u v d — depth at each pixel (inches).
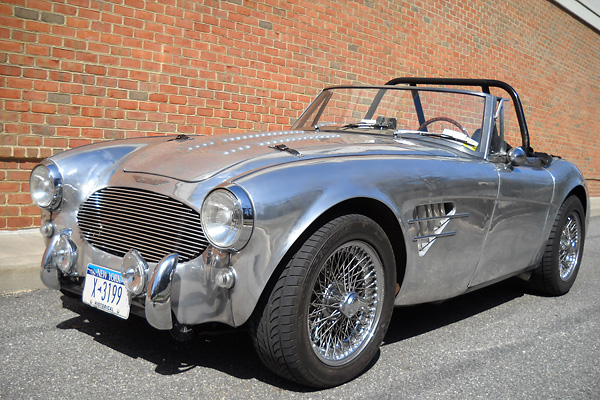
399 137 131.6
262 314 85.9
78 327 112.1
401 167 103.1
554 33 427.2
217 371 96.0
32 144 168.9
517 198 131.0
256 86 225.3
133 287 86.9
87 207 100.2
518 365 108.2
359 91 145.6
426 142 129.0
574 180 159.6
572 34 450.6
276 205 82.8
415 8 299.3
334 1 253.6
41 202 103.9
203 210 82.7
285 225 83.4
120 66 185.0
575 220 164.6
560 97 444.8
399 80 157.9
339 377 92.7
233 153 99.5
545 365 109.0
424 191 104.1
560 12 431.8
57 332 108.9
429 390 94.6
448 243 111.7
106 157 108.9
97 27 178.7
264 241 82.1
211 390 89.0
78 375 91.1
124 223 94.0
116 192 96.4
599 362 112.1
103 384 88.6
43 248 150.5
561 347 119.7
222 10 210.4
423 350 113.1
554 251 154.3
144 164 100.8
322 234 86.7
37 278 136.4
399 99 138.8
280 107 235.8
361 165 97.5
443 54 323.6
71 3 172.6
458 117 133.6
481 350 115.3
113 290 92.4
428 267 108.7
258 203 81.5
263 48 226.1
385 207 97.7
